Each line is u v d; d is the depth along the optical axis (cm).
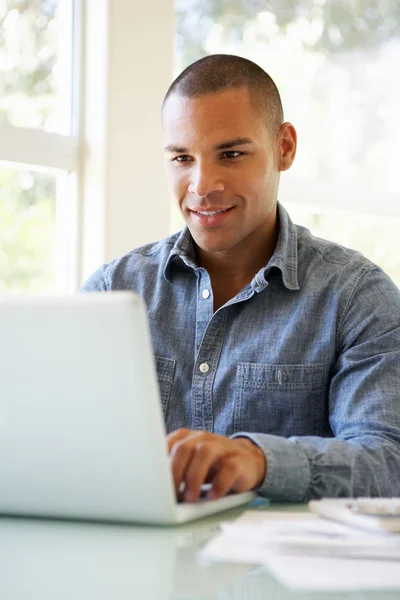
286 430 188
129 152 317
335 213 407
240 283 201
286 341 190
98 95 312
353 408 174
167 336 200
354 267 196
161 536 107
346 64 414
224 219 190
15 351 107
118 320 100
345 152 414
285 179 387
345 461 141
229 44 371
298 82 397
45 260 310
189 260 201
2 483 118
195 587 84
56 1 311
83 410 106
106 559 96
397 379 176
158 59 325
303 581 80
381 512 104
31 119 305
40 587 85
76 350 104
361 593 82
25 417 110
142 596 81
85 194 314
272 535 97
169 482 108
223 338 195
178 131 190
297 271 197
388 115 430
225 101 188
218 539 97
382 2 427
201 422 192
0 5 297
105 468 109
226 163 190
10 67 299
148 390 103
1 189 298
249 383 190
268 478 131
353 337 186
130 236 318
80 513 115
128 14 315
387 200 423
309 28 401
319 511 111
